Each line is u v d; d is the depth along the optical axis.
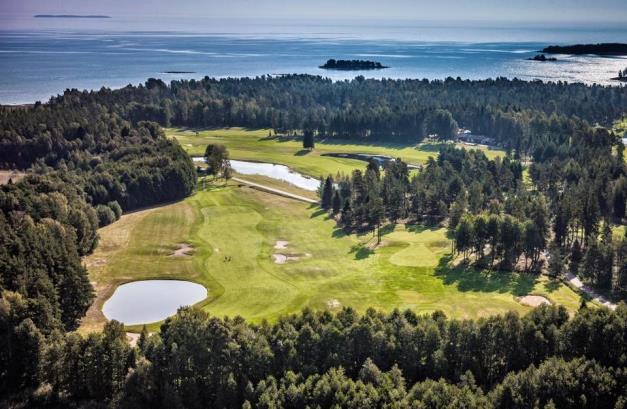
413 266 130.50
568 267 129.38
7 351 84.75
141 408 76.56
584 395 72.50
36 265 106.00
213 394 78.81
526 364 81.81
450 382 78.06
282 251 140.00
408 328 82.56
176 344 78.81
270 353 79.88
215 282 122.38
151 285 121.88
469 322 83.19
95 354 79.38
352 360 81.69
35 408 79.81
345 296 115.12
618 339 79.62
